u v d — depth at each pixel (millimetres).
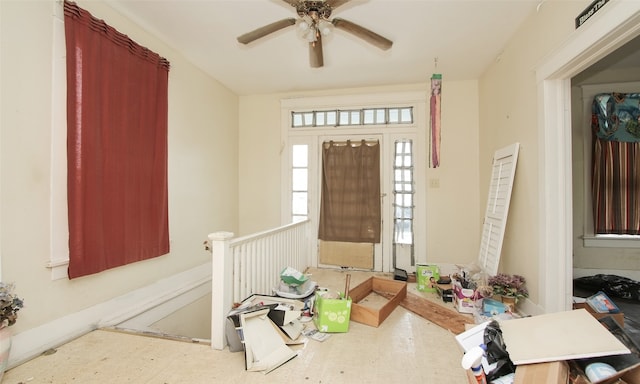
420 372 1581
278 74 3535
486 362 1156
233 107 4152
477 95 3627
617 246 3275
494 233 2832
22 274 1700
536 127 2252
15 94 1674
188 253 3121
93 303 2084
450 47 2859
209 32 2625
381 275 3664
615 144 3211
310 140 4074
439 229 3721
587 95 3305
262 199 4234
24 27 1709
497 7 2236
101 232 2084
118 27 2316
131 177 2342
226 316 1860
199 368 1607
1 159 1621
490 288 2402
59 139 1884
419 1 2168
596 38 1582
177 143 2971
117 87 2213
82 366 1625
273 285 2715
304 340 1910
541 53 2170
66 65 1878
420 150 3754
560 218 2088
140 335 1984
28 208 1733
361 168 3850
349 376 1544
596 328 1109
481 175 3529
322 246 4000
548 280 2111
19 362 1636
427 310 2432
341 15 2344
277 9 2299
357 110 3941
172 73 2900
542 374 1017
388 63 3219
